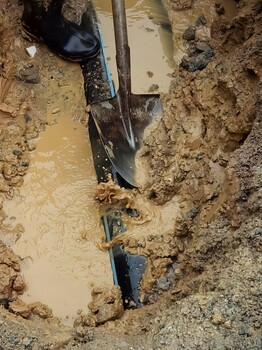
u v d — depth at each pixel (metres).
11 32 1.90
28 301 1.51
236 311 1.17
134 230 1.59
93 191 1.67
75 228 1.62
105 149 1.68
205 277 1.31
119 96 1.68
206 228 1.47
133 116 1.70
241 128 1.55
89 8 1.99
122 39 1.60
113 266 1.55
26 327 1.33
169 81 1.85
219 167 1.60
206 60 1.83
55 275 1.55
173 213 1.61
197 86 1.73
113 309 1.44
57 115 1.81
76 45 1.88
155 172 1.64
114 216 1.62
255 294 1.18
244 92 1.59
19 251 1.59
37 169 1.71
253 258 1.24
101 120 1.69
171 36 1.94
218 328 1.16
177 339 1.17
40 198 1.67
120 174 1.65
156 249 1.54
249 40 1.67
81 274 1.56
